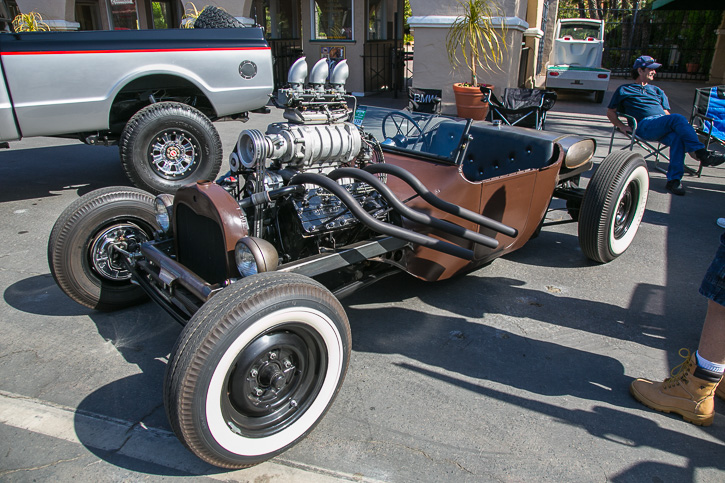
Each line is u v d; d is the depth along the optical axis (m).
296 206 2.82
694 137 5.95
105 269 3.31
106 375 2.86
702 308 3.62
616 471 2.26
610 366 2.99
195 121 5.41
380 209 3.07
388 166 2.87
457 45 9.88
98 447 2.37
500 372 2.93
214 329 1.96
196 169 5.59
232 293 2.05
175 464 2.29
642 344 3.20
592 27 14.62
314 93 2.97
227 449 2.09
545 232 5.04
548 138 3.82
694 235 4.92
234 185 3.05
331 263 2.71
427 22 10.02
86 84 5.11
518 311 3.57
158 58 5.41
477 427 2.51
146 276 2.94
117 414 2.58
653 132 6.30
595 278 4.06
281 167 3.10
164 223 3.02
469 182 3.27
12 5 13.62
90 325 3.34
